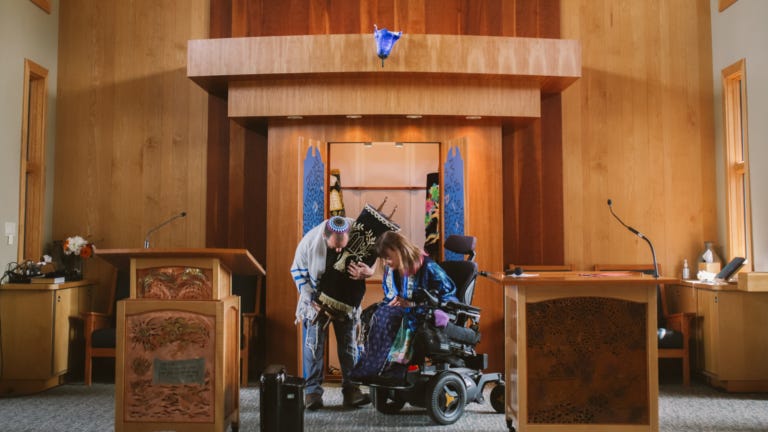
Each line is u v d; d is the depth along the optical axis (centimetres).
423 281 428
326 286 452
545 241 643
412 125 593
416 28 649
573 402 370
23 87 594
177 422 363
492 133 597
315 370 465
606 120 649
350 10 648
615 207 645
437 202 636
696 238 644
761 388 535
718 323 537
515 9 651
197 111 643
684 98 651
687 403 493
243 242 638
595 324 373
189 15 647
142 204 639
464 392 432
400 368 417
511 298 395
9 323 545
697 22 655
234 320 396
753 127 588
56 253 620
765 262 570
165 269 373
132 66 646
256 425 424
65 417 451
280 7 646
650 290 371
